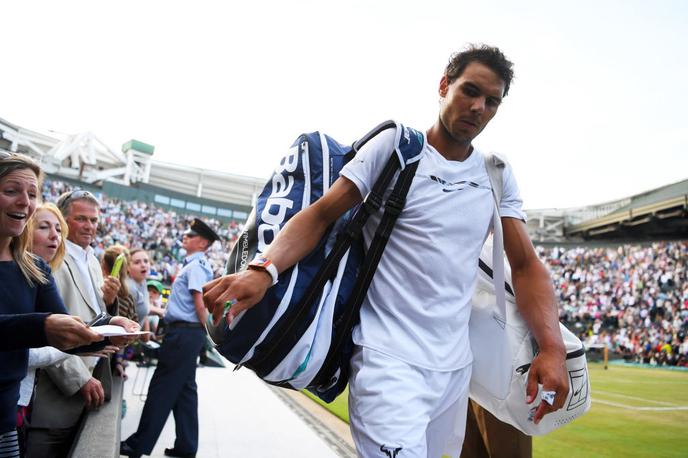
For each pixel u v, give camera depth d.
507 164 1.94
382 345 1.70
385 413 1.60
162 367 3.87
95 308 2.92
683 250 26.53
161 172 46.38
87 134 37.78
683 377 14.52
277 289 1.58
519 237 2.00
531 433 2.14
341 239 1.71
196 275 3.95
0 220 1.71
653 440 5.61
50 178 35.12
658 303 24.80
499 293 2.00
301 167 1.79
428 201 1.78
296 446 4.53
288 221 1.67
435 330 1.76
